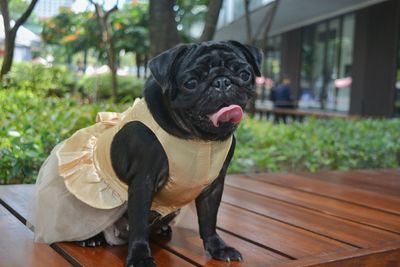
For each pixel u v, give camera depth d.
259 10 11.95
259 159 4.48
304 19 15.09
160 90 1.63
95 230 1.85
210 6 5.10
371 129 6.36
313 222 2.47
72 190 1.83
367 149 5.00
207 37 5.14
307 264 1.80
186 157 1.62
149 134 1.63
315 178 3.79
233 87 1.50
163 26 5.43
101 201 1.80
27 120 4.20
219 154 1.68
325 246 2.06
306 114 11.02
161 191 1.73
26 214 2.32
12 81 6.57
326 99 15.05
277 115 12.62
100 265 1.69
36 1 4.65
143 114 1.67
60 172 1.88
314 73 15.83
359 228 2.39
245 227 2.32
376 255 2.00
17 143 3.36
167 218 1.97
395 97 11.99
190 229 2.20
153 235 2.11
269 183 3.53
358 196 3.17
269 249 2.00
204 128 1.55
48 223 1.91
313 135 5.33
